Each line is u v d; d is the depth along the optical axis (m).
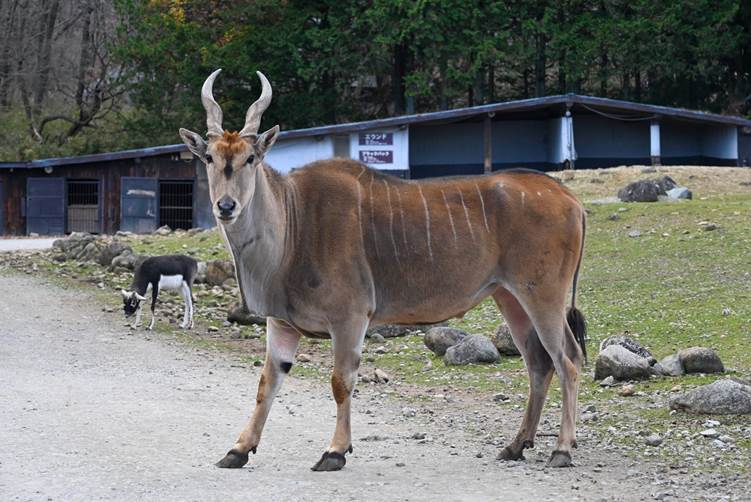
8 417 10.84
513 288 9.25
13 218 37.72
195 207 37.22
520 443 9.27
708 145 44.69
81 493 8.04
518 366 14.00
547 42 49.66
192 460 9.14
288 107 50.38
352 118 54.34
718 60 50.50
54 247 27.91
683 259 20.11
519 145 46.19
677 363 12.84
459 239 9.20
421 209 9.23
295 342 9.23
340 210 9.05
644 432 10.13
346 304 8.91
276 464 9.04
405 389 12.90
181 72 47.81
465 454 9.48
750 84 53.09
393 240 9.12
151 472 8.69
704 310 16.25
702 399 10.79
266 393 9.12
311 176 9.20
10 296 20.62
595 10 49.84
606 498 7.90
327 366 14.46
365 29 47.69
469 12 46.38
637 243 21.83
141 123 49.22
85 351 15.44
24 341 16.14
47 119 54.06
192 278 17.81
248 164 8.54
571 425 9.06
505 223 9.25
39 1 58.28
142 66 49.12
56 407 11.41
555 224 9.24
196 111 48.62
